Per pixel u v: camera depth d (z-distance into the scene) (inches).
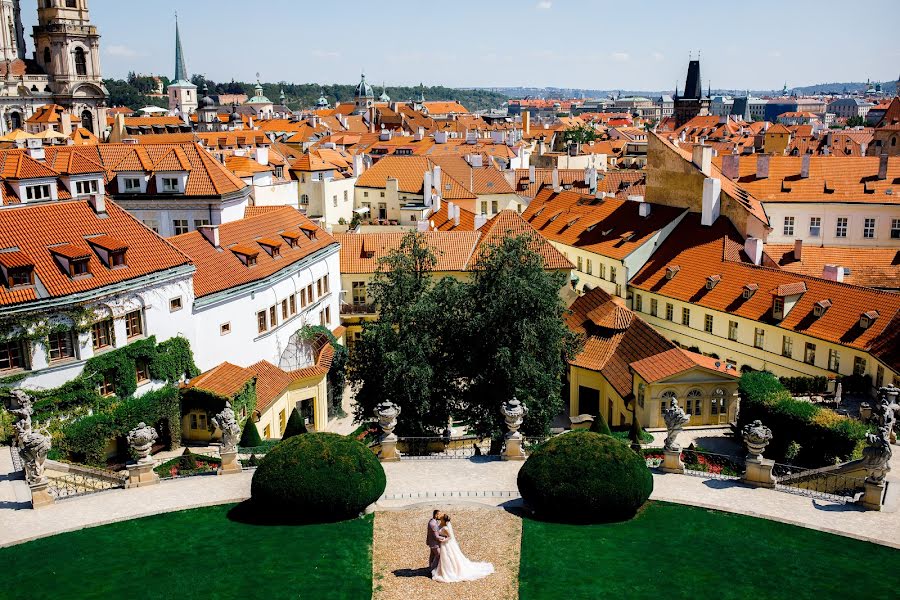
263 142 6796.3
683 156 3331.7
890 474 1631.4
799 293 2583.7
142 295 2105.1
